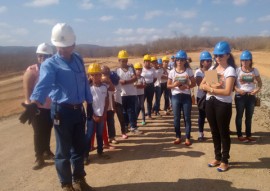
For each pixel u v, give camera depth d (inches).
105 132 161.3
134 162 142.4
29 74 135.6
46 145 149.0
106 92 146.8
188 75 159.9
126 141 175.5
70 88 106.0
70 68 106.6
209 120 129.4
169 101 245.6
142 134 188.5
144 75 223.5
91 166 139.5
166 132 191.3
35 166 140.3
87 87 114.3
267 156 143.2
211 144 163.6
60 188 119.9
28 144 178.2
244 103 161.9
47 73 102.7
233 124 201.5
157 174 128.2
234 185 116.0
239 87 161.6
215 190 112.9
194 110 261.6
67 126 107.1
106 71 158.9
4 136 196.9
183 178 123.6
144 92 224.2
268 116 220.2
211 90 124.7
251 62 160.7
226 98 124.0
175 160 142.8
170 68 276.8
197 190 113.3
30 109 98.0
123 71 185.0
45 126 140.6
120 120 179.3
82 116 110.9
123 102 187.5
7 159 154.3
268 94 310.2
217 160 133.4
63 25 105.3
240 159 140.3
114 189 116.6
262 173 125.5
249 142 163.6
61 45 104.0
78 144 112.0
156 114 242.5
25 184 124.7
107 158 147.8
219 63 126.7
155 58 234.5
